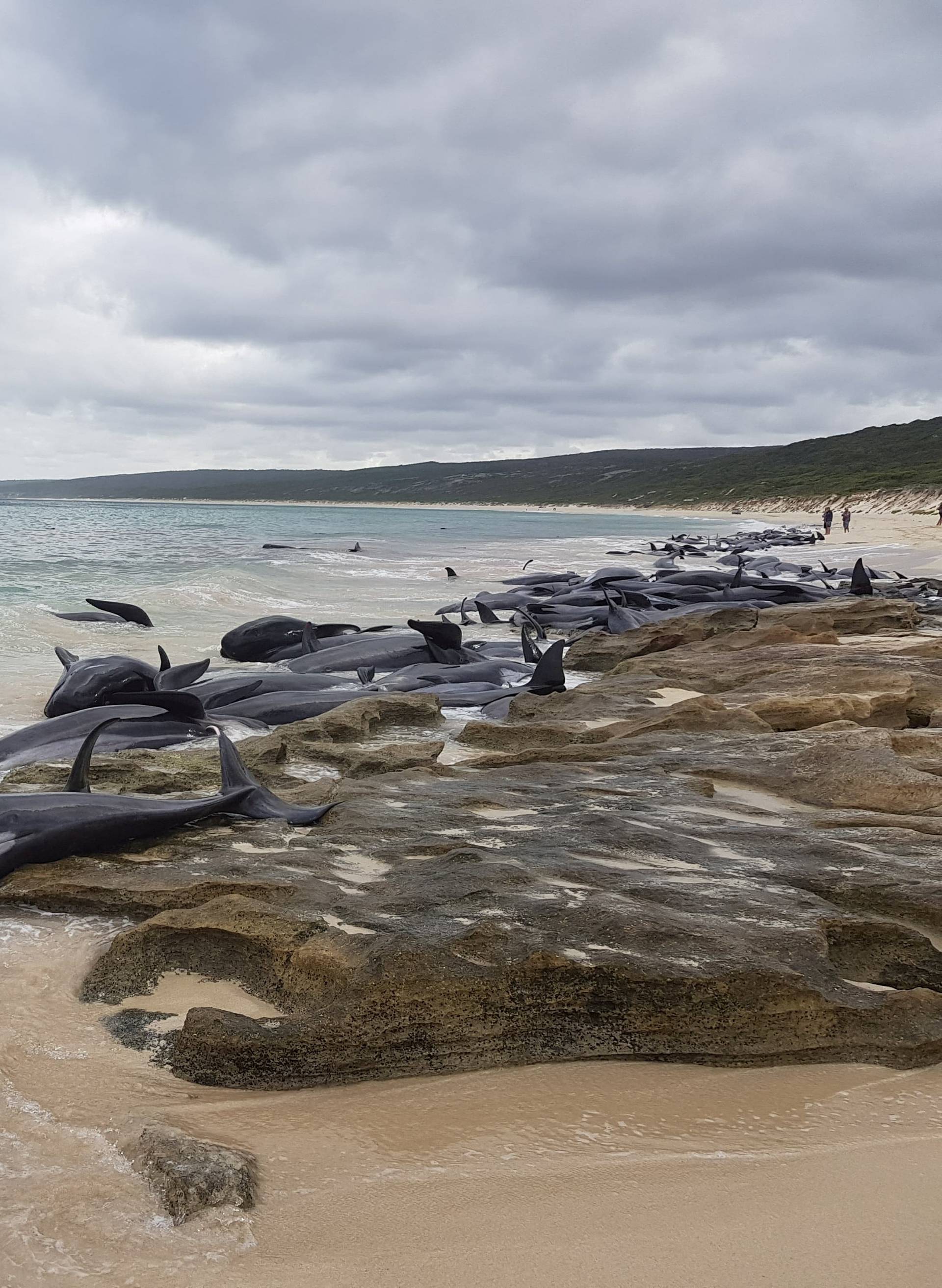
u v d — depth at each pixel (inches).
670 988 161.2
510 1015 161.3
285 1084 151.9
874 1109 144.3
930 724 363.3
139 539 1884.8
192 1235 113.1
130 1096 146.1
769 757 303.3
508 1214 117.6
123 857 231.0
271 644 607.8
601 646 591.5
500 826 245.3
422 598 995.3
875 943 184.9
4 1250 109.7
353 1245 111.9
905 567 1347.2
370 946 170.7
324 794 282.8
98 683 428.8
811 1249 110.8
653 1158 130.5
